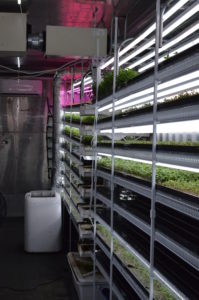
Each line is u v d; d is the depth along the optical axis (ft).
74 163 20.43
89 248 15.05
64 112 25.35
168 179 8.28
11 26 15.28
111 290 10.80
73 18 17.78
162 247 8.44
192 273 6.99
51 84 30.12
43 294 15.39
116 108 12.68
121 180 10.28
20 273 17.70
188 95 7.15
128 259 10.22
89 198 15.75
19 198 30.48
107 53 15.53
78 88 26.18
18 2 15.24
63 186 25.32
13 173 30.40
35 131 30.35
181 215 8.18
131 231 10.44
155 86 7.88
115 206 10.82
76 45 15.44
